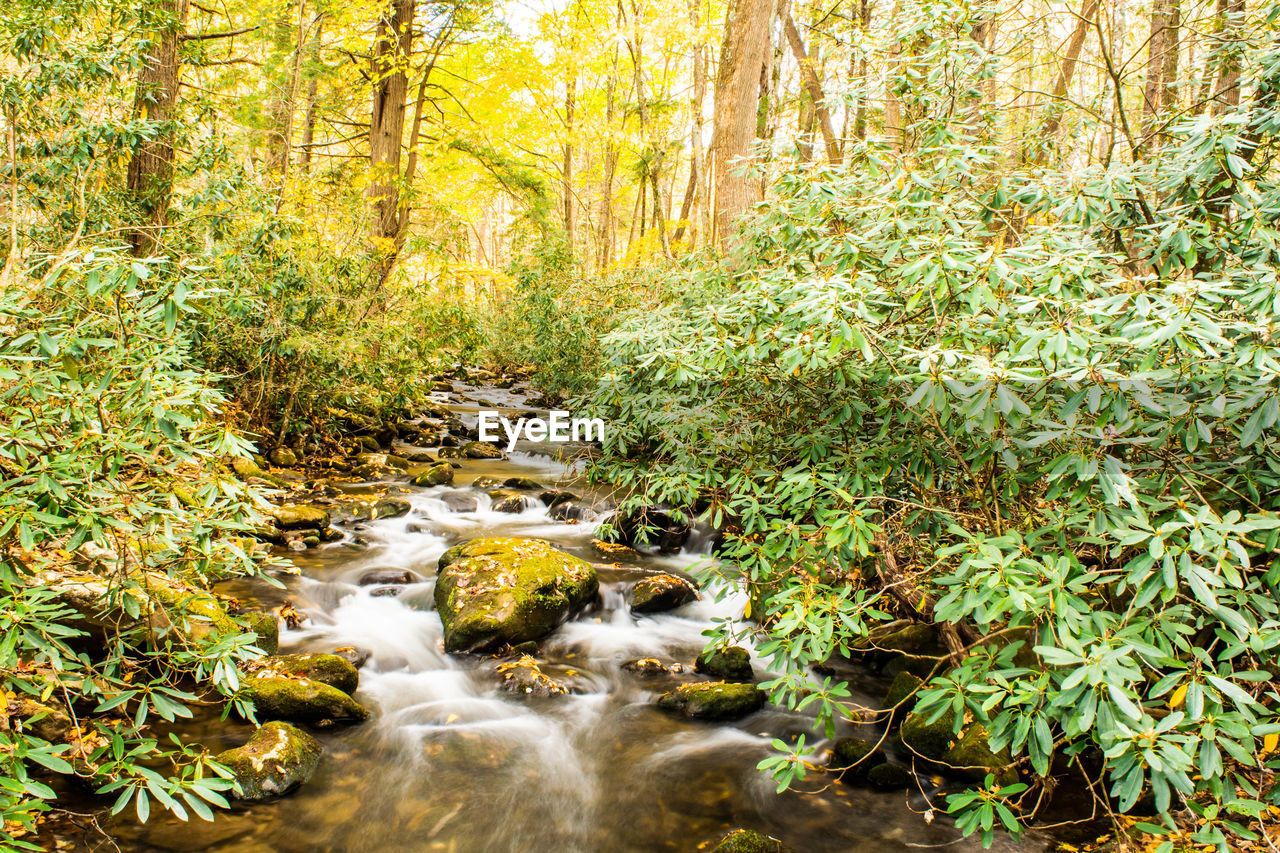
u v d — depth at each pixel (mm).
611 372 5020
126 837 2893
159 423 2387
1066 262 2668
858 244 3168
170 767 3252
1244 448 2564
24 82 5625
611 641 5117
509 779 3621
